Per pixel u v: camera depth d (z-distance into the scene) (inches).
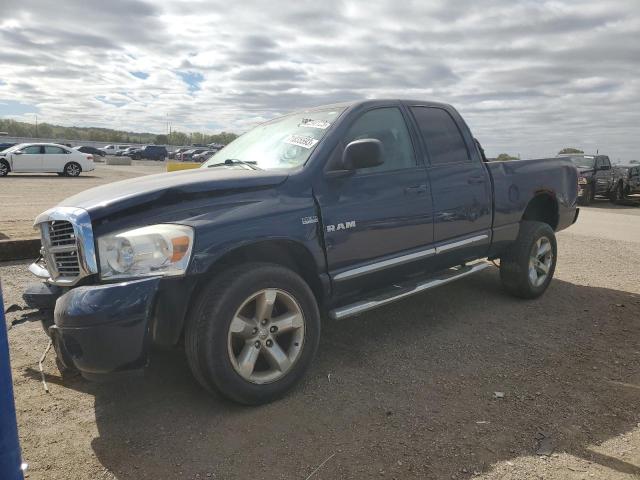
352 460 102.5
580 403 126.5
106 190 129.0
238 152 170.2
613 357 155.7
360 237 145.1
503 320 188.7
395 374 142.2
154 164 1985.7
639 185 917.2
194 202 118.9
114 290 105.8
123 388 133.3
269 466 100.7
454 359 153.0
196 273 112.8
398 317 191.0
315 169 138.3
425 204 163.9
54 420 117.7
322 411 121.6
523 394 131.1
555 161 229.5
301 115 169.3
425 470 99.2
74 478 97.2
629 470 99.7
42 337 168.1
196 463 101.7
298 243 130.4
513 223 202.7
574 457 103.8
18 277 230.5
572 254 326.6
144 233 110.7
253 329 121.1
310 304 129.8
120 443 108.6
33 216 398.3
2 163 954.1
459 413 121.0
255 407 123.3
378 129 159.6
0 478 68.1
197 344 114.0
